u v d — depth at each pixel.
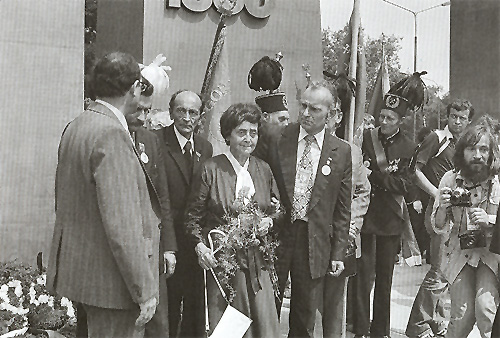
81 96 3.78
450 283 3.44
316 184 3.28
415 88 3.76
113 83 2.51
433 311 3.78
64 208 2.49
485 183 3.36
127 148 2.41
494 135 3.38
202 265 3.05
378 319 3.78
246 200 3.07
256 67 3.68
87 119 2.47
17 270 3.40
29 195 3.64
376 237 3.73
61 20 3.71
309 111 3.31
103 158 2.36
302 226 3.28
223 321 2.96
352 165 3.55
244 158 3.15
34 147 3.65
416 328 3.79
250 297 3.07
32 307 3.25
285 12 3.99
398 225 3.72
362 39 3.97
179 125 3.27
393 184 3.67
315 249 3.28
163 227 3.09
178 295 3.27
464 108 3.74
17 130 3.61
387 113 3.75
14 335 3.17
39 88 3.66
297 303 3.34
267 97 3.49
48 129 3.69
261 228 3.07
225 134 3.14
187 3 3.80
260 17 3.90
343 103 3.72
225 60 3.81
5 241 3.57
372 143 3.74
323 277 3.34
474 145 3.33
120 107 2.55
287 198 3.27
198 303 3.29
